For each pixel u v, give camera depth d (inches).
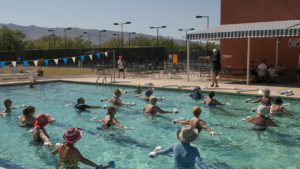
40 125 241.4
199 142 233.3
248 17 655.8
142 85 564.4
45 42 3983.8
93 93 512.1
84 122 303.4
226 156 203.6
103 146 227.6
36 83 663.1
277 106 311.9
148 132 263.6
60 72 993.5
